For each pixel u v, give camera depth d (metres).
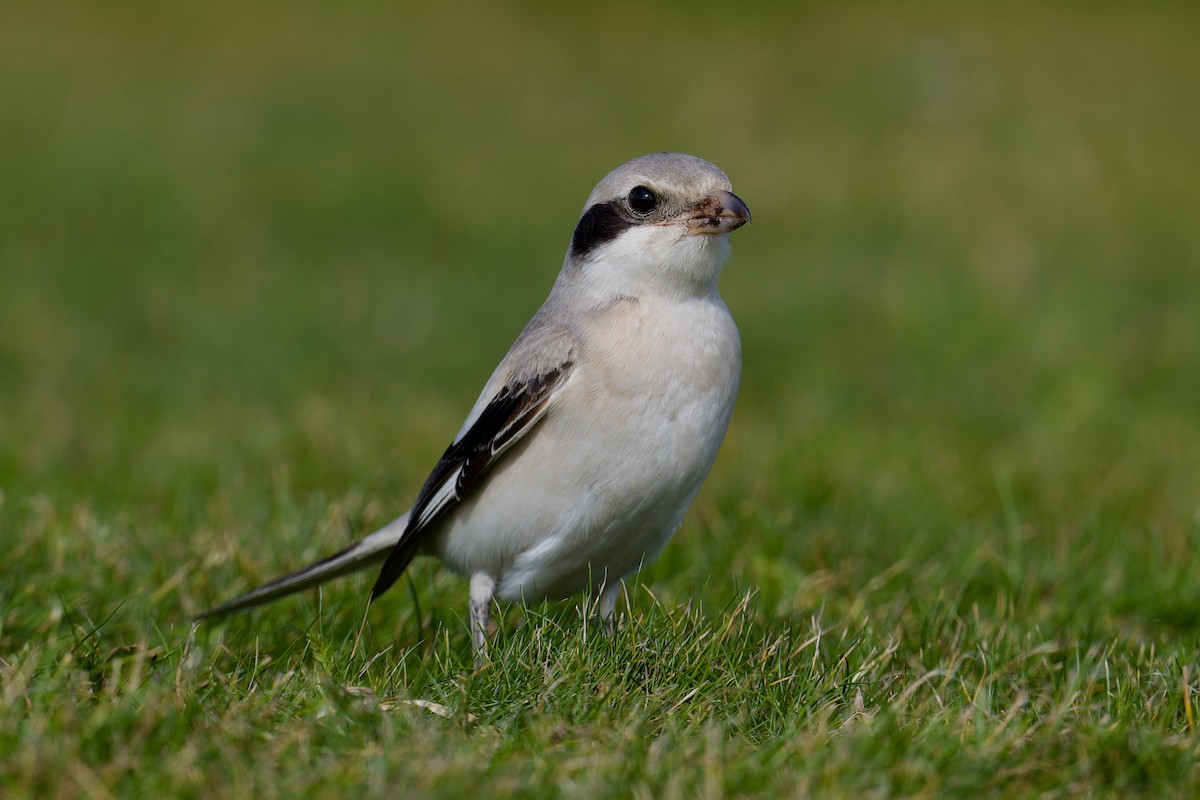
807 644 7.43
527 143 29.08
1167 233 22.36
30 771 5.61
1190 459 13.40
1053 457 13.33
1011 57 35.81
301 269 21.19
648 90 33.28
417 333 18.27
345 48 37.88
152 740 6.05
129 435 13.35
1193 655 7.96
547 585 8.37
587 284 8.12
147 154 27.45
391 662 7.50
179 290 19.91
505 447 7.91
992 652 7.98
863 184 25.12
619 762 5.96
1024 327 17.47
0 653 7.71
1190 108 31.00
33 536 9.33
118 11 41.19
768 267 20.77
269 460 12.23
